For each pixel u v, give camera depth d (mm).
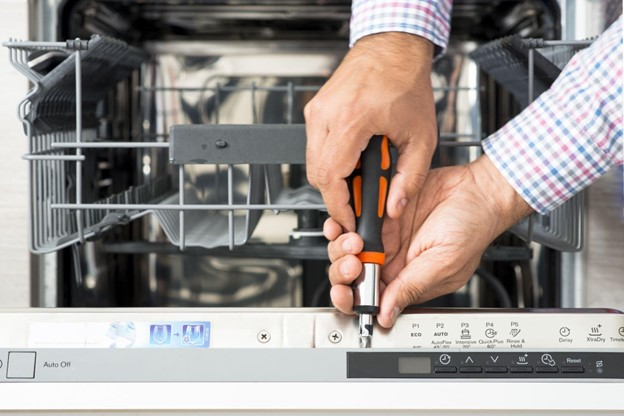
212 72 1019
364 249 550
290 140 566
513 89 846
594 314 558
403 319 556
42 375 533
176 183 1004
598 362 541
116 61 770
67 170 737
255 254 811
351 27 670
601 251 736
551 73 681
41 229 665
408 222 624
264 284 1003
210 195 997
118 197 714
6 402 526
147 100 1012
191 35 1008
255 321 554
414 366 537
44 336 545
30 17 730
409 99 575
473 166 646
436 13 638
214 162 568
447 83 1002
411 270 576
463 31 987
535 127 635
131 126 995
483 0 850
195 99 1016
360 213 560
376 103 553
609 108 605
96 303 844
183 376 533
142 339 545
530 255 794
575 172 626
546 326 553
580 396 530
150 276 999
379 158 561
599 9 739
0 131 730
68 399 528
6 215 730
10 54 615
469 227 597
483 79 996
